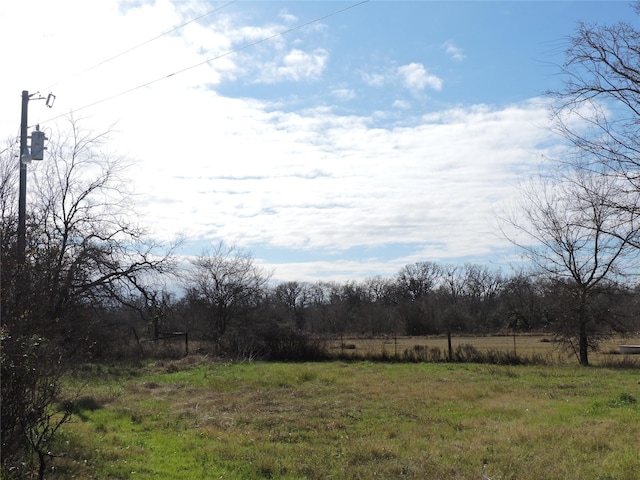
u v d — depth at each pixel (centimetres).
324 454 980
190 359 2972
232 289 3909
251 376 2302
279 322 3566
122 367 2545
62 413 1288
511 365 2767
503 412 1406
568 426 1137
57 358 848
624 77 834
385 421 1327
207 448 1017
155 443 1062
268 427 1266
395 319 6394
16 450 739
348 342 4375
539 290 3000
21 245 927
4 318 751
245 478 836
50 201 1912
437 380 2161
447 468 858
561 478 784
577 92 868
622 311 2617
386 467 882
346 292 8931
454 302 7831
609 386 1917
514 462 876
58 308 1112
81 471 818
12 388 729
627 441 975
